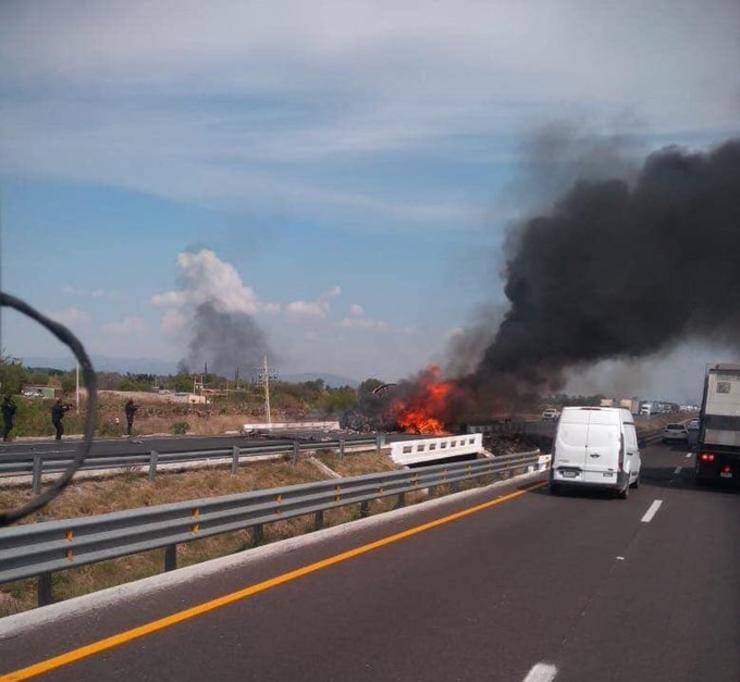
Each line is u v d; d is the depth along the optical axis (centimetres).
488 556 1241
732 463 2592
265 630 792
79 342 298
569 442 2212
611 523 1691
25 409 3688
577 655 752
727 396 2605
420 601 936
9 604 1020
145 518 983
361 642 766
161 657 696
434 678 671
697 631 852
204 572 1045
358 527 1484
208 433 4169
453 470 2106
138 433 3956
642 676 699
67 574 1209
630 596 1003
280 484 2167
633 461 2406
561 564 1200
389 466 2769
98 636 748
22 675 638
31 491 1566
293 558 1164
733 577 1151
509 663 720
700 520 1805
